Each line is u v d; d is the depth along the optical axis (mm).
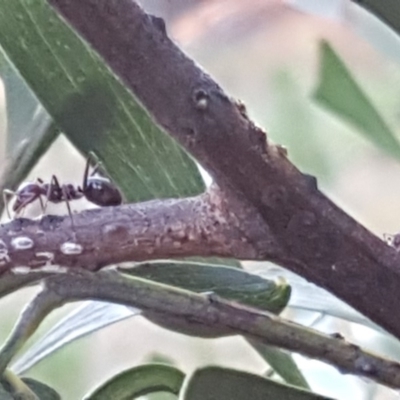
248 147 108
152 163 136
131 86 105
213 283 142
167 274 142
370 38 168
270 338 127
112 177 135
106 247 115
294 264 113
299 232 111
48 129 146
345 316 148
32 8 129
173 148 136
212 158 108
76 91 131
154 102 105
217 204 113
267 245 112
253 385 126
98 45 103
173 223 113
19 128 146
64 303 129
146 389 143
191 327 131
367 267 112
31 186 144
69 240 115
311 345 126
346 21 172
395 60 167
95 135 134
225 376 126
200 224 113
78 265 116
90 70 131
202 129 106
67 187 141
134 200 136
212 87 106
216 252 114
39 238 115
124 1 102
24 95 146
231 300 138
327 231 111
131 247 115
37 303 129
